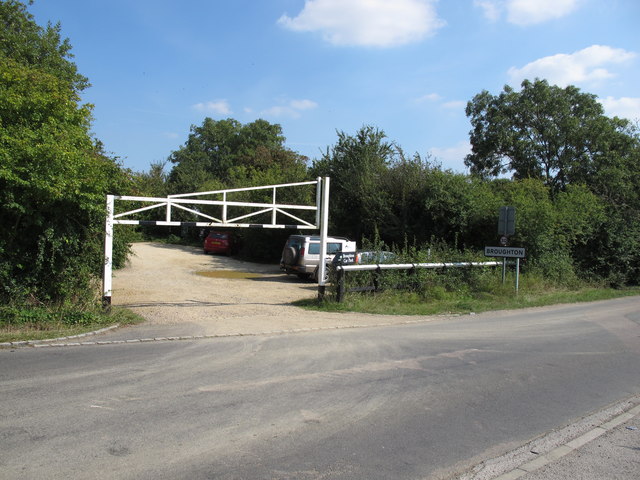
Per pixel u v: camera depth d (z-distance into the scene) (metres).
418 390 5.69
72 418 4.58
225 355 7.16
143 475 3.52
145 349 7.49
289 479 3.52
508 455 4.05
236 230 29.59
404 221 20.23
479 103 37.38
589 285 19.05
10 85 9.78
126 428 4.37
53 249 9.05
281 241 26.58
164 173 49.19
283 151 51.69
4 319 8.62
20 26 20.64
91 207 9.20
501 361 7.16
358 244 22.50
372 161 22.73
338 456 3.92
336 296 12.30
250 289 16.05
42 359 6.75
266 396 5.35
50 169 8.56
